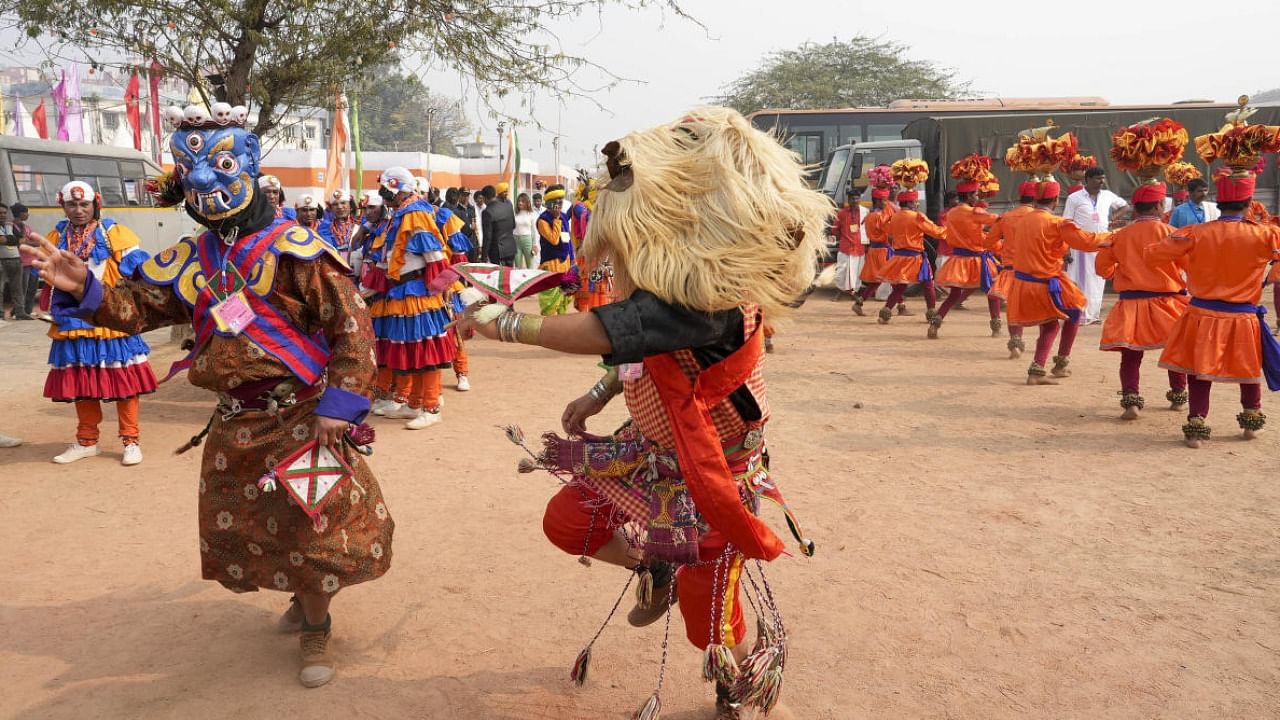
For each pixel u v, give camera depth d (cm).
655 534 271
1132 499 539
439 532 500
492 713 324
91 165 1698
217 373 322
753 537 259
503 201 1541
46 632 387
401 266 712
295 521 329
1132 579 427
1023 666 352
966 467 610
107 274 613
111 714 324
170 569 454
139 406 817
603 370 996
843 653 363
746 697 287
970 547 469
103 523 518
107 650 371
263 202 332
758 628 304
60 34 924
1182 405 756
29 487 584
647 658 363
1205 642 367
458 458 645
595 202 249
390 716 322
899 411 775
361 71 1022
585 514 304
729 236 238
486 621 395
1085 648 364
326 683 344
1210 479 574
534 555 467
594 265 259
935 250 1648
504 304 241
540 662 360
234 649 373
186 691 340
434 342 723
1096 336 1204
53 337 615
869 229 1377
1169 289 695
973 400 813
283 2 941
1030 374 877
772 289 245
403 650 370
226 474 332
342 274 330
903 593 416
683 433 256
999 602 406
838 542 478
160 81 1170
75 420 780
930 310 1197
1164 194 708
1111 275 752
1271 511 513
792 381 911
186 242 334
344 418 317
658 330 235
